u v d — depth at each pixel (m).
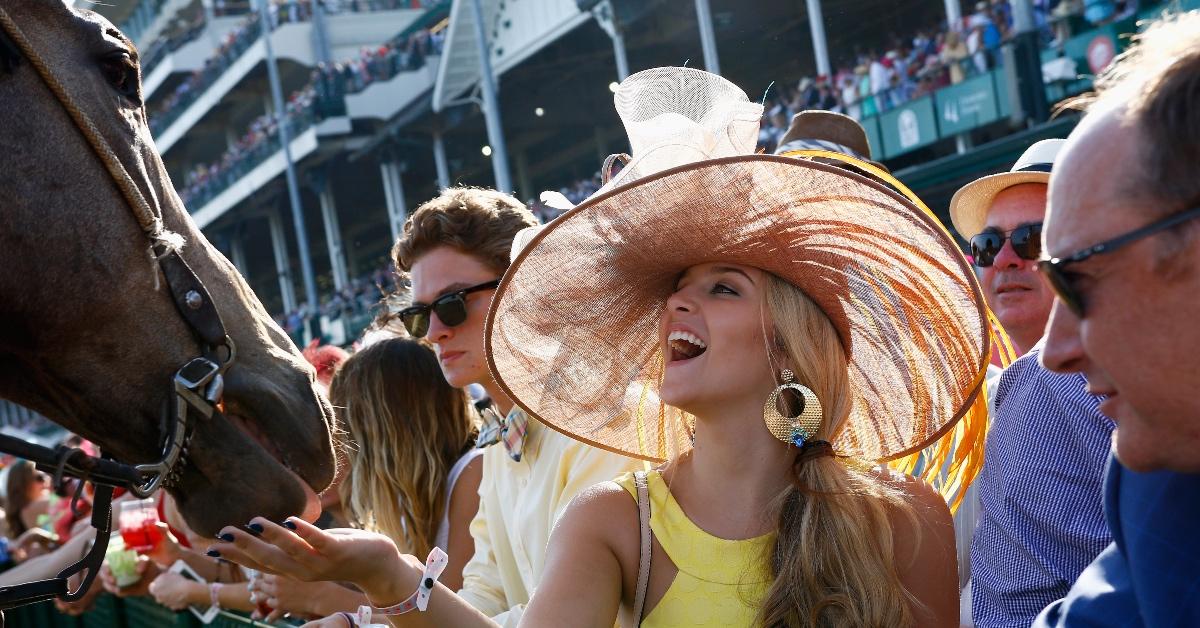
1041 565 1.77
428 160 30.34
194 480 2.24
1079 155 1.12
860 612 1.64
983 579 1.90
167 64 37.06
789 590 1.66
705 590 1.72
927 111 13.06
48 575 4.15
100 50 2.24
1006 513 1.83
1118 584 1.32
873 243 1.82
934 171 12.77
